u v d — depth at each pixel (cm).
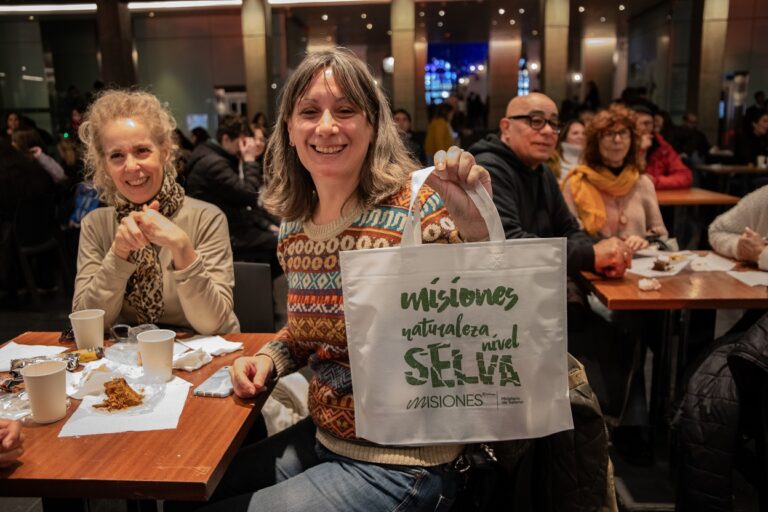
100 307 171
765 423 151
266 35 1164
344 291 107
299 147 126
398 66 1209
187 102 1369
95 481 98
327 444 128
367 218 124
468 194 107
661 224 313
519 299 105
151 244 179
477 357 107
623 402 224
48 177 480
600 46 1603
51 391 117
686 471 166
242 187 423
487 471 125
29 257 507
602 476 127
